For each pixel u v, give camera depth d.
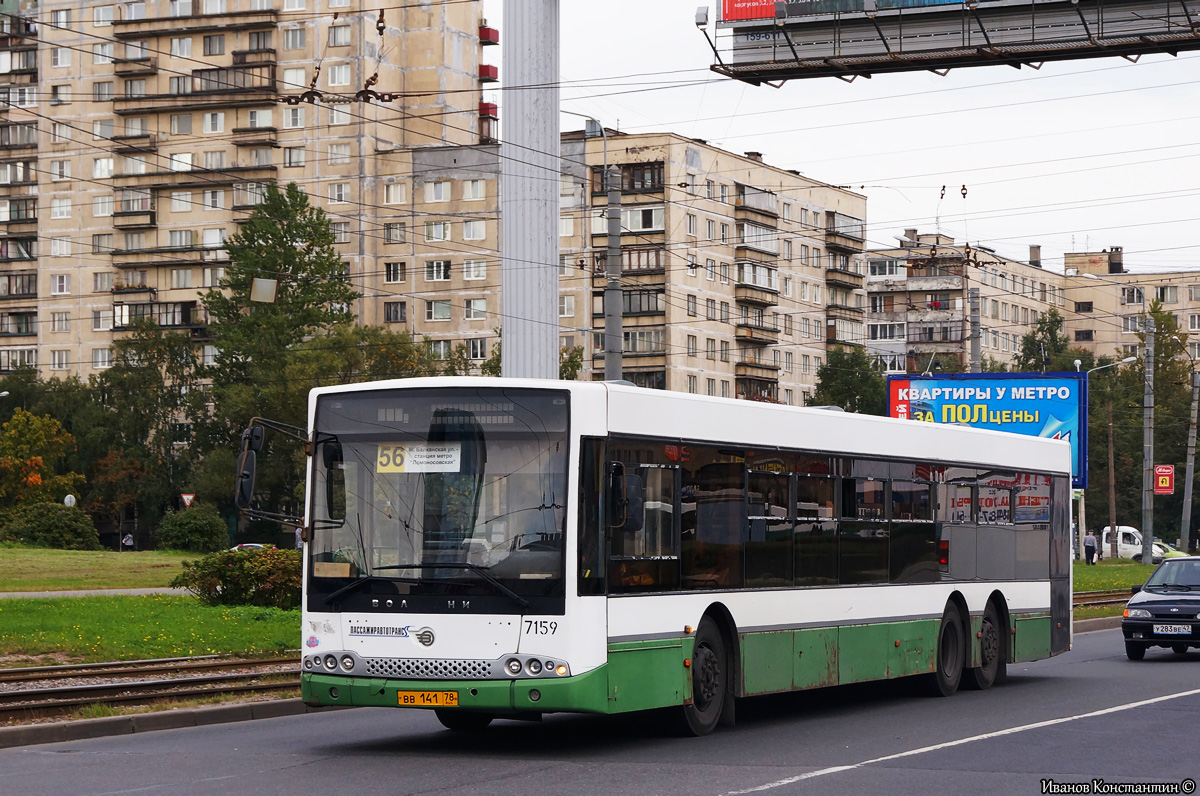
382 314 95.81
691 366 91.25
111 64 102.81
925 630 17.33
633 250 90.12
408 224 95.81
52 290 104.69
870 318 121.19
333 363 77.50
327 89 97.75
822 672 15.28
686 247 91.00
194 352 96.75
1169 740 12.84
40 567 45.28
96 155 103.25
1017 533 19.83
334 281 87.00
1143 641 23.44
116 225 102.19
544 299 26.27
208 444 90.75
